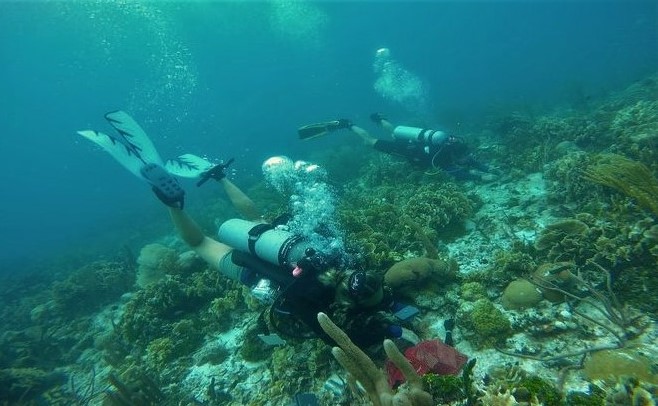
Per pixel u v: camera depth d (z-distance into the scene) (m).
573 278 3.80
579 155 6.45
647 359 2.72
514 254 4.46
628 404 2.31
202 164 6.52
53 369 6.67
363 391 3.24
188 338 5.54
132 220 21.23
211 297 6.27
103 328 7.40
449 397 2.67
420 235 4.89
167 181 4.75
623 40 43.03
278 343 3.85
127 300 8.05
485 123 16.02
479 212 6.57
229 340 5.34
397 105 32.75
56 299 8.66
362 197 8.96
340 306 3.12
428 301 4.30
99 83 88.69
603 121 9.09
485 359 3.47
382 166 10.59
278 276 3.76
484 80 39.53
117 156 4.67
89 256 15.61
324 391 3.75
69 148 139.75
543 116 14.01
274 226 4.52
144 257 7.48
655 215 4.25
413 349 3.30
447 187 7.34
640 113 7.96
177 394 4.69
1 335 8.61
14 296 13.08
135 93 93.38
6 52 53.62
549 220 5.58
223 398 4.37
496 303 4.13
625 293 3.64
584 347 3.26
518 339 3.54
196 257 7.30
